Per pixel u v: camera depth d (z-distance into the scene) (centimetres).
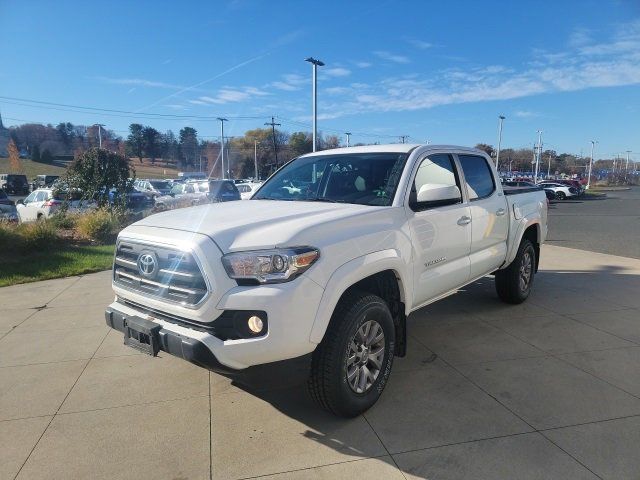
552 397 353
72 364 424
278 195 439
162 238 302
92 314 575
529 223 568
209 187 2170
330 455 286
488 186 507
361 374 326
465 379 385
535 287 692
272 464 279
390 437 304
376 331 335
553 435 304
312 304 283
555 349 447
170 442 302
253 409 342
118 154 1659
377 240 331
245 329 279
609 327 508
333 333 301
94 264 878
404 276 354
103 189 1609
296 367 297
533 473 267
